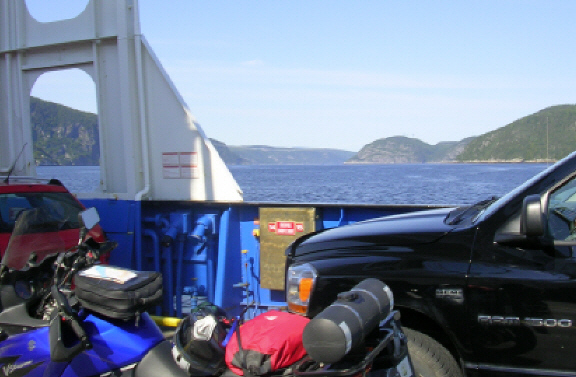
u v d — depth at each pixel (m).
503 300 3.20
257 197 42.88
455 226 3.67
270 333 2.81
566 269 3.11
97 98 6.84
